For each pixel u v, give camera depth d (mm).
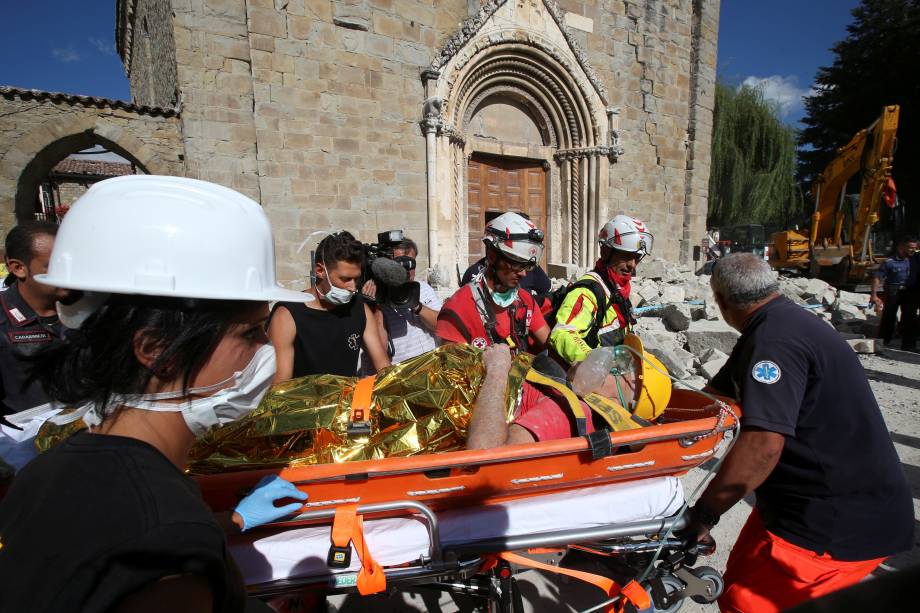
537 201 12461
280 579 1489
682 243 14156
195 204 824
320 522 1595
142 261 759
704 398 2148
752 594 1679
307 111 8617
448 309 2689
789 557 1599
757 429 1521
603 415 1819
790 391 1497
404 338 3283
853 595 585
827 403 1516
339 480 1520
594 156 11820
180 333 754
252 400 924
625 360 2115
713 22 13812
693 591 1843
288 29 8344
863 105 29906
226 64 7922
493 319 2662
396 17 9328
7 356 2006
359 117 9117
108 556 596
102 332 741
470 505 1705
